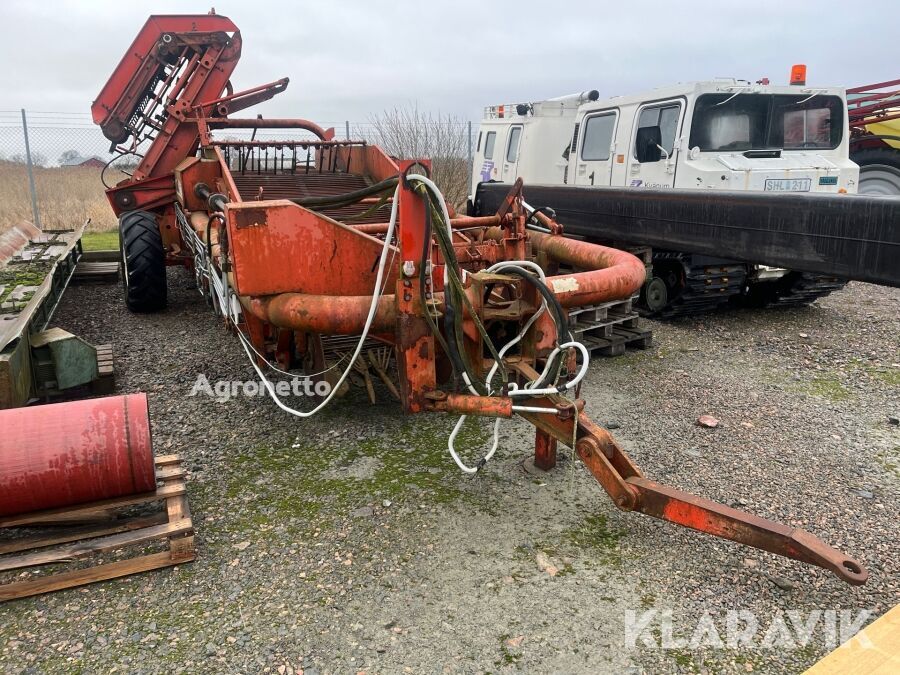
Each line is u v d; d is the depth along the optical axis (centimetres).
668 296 639
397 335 296
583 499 314
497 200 843
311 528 293
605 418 407
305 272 312
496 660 217
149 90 729
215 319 641
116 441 267
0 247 639
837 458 355
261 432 391
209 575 262
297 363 443
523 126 949
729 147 654
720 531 249
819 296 681
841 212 442
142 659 219
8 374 339
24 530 284
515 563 266
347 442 377
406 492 322
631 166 714
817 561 226
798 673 211
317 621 236
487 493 320
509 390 295
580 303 333
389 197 340
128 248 632
